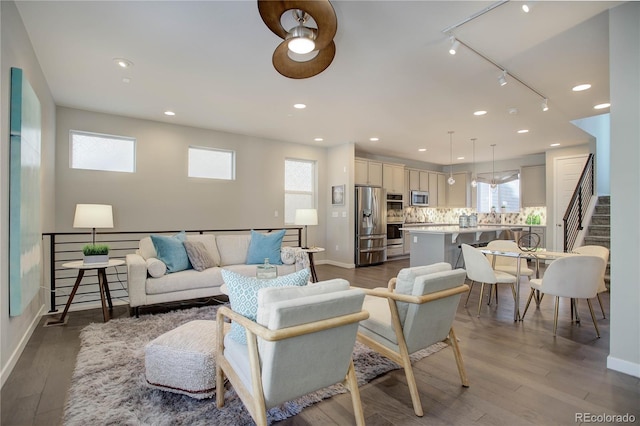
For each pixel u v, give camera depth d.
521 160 8.02
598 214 5.69
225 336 1.84
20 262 2.21
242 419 1.72
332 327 1.43
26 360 2.38
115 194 4.59
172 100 4.00
